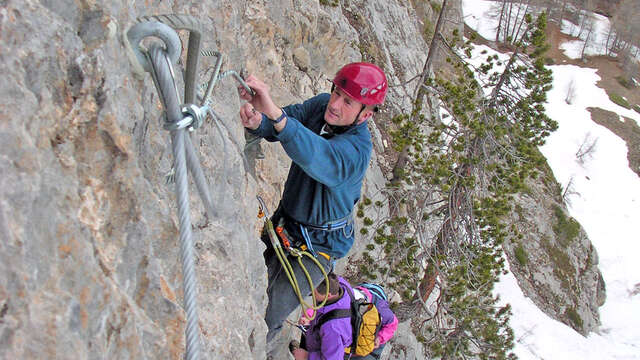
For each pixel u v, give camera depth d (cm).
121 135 187
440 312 1081
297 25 926
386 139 1436
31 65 158
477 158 1014
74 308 148
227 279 286
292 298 397
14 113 147
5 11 153
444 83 1097
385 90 330
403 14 2034
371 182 1205
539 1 6381
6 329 129
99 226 178
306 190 364
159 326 202
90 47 180
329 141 317
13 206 139
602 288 3162
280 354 473
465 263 1031
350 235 394
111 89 184
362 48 1511
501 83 1070
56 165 162
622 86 5669
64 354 141
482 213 1030
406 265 1034
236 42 425
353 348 426
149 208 213
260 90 273
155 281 201
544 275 2764
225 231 297
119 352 169
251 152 444
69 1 179
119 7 203
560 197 3344
